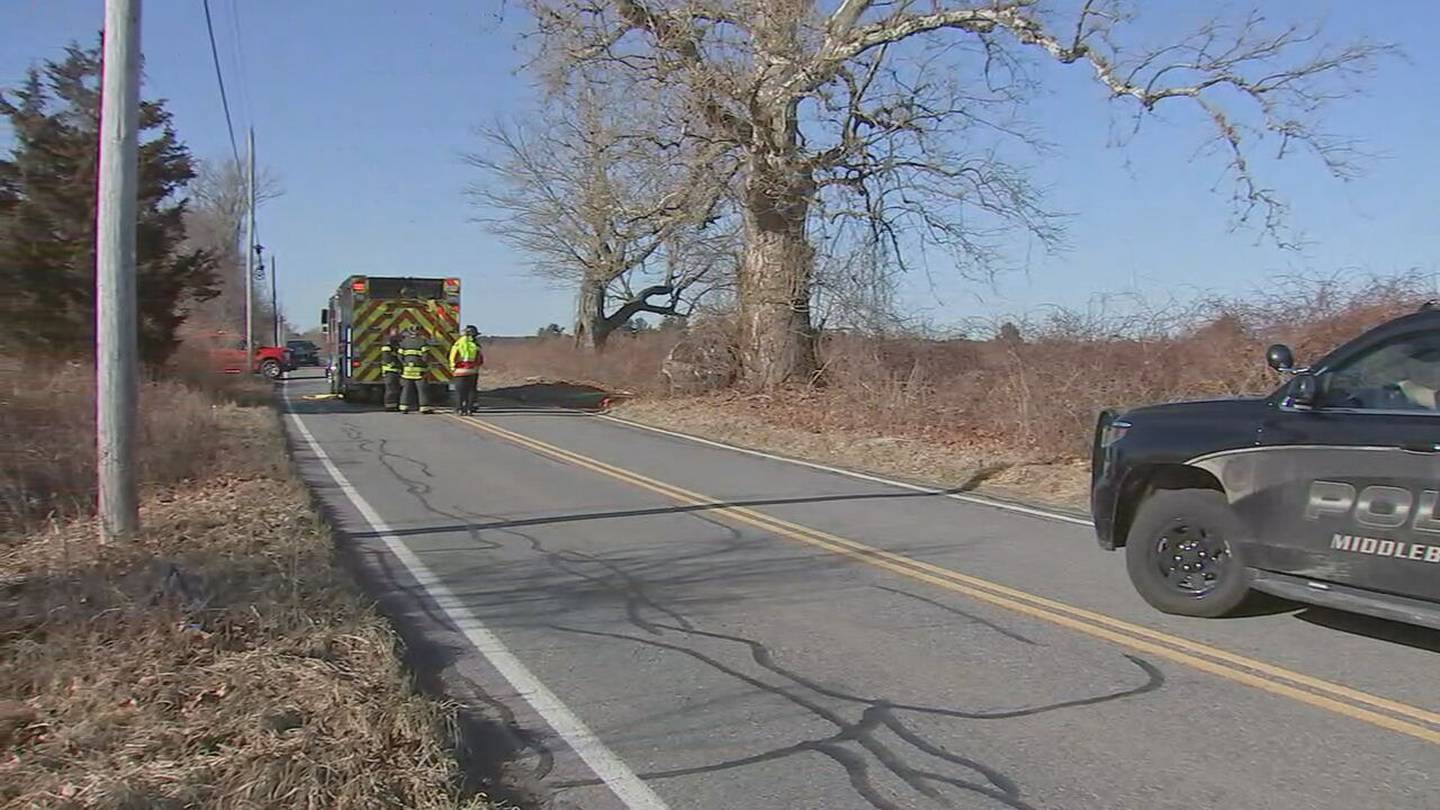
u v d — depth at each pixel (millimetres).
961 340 20766
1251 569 6730
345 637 6031
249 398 27359
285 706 4887
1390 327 6344
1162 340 15945
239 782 4105
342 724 4730
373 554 8961
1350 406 6406
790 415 20969
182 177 26500
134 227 8367
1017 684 5707
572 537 9773
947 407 18969
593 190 24359
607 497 12266
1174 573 7090
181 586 6500
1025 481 13812
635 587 7852
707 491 12859
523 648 6316
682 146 22000
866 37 19891
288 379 50625
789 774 4543
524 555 8961
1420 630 6738
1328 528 6309
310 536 8945
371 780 4156
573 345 43469
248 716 4754
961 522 10797
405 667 5668
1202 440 6965
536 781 4457
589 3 20875
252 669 5391
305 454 16484
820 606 7320
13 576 7320
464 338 25047
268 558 7902
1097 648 6348
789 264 23109
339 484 13219
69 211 23406
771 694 5539
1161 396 15117
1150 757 4730
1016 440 16328
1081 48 18453
